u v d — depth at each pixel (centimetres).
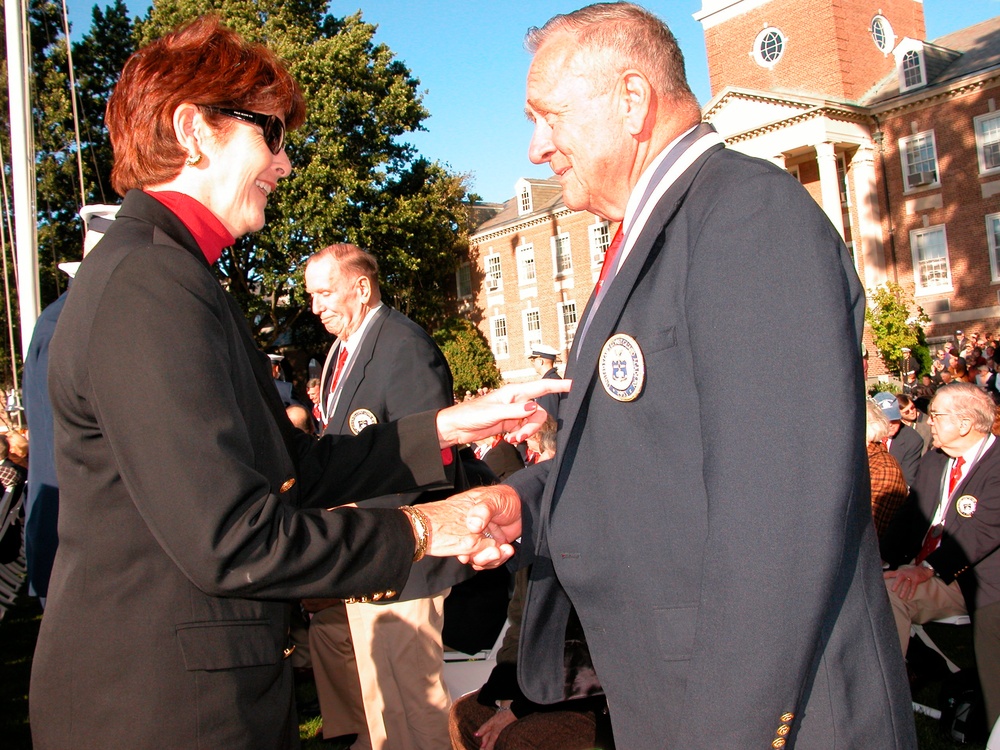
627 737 153
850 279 137
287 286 2566
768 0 2980
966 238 2584
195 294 136
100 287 135
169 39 161
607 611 155
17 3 689
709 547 123
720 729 118
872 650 137
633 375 144
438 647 329
